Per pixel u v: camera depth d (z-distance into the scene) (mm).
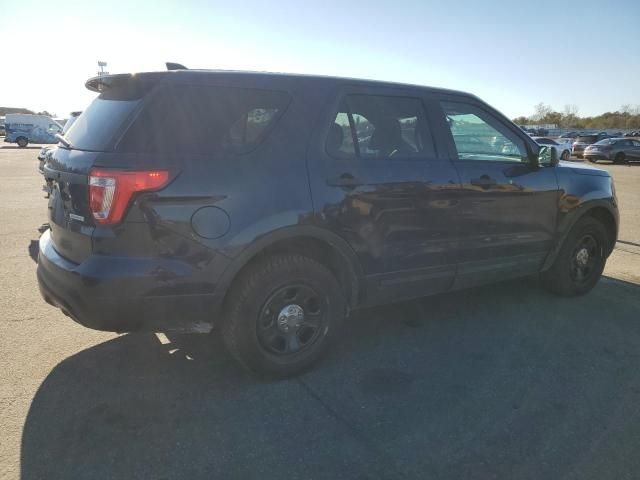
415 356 3678
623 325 4332
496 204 4078
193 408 2926
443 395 3152
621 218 10109
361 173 3336
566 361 3645
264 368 3178
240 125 3018
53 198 3154
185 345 3721
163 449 2561
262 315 3104
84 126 3146
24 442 2574
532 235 4418
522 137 4398
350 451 2596
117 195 2672
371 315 4453
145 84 2939
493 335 4074
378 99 3594
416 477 2422
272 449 2594
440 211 3727
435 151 3801
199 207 2799
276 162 3045
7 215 8719
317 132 3232
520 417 2930
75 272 2768
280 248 3195
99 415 2830
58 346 3654
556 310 4668
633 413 2992
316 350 3357
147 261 2736
